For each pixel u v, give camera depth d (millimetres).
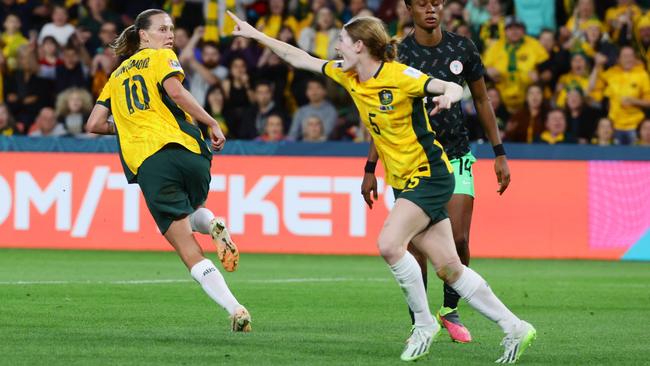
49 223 55812
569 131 56688
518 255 53500
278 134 58125
